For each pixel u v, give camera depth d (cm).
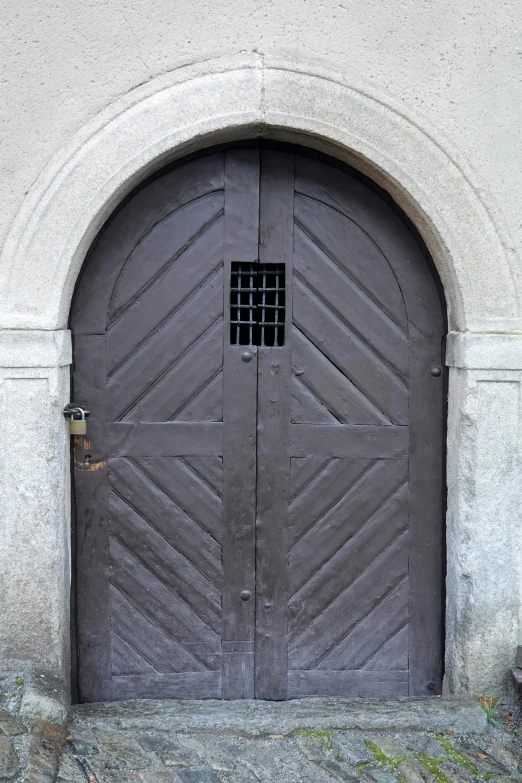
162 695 342
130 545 337
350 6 308
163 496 337
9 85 302
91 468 332
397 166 312
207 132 307
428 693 346
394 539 342
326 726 310
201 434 336
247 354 334
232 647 343
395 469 340
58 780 264
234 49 306
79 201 305
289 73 306
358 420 338
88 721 308
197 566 340
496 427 319
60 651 315
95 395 331
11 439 306
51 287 306
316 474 339
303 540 341
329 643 345
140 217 328
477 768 285
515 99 313
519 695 322
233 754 291
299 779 276
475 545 321
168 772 277
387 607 344
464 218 314
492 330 316
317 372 336
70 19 302
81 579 336
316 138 315
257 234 331
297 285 334
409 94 311
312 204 332
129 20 304
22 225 304
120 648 340
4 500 307
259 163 329
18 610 311
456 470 325
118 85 304
